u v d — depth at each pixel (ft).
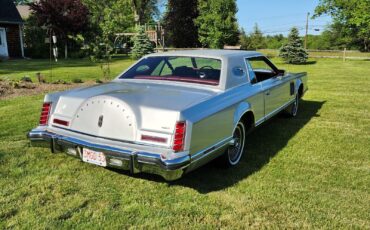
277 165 14.35
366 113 23.75
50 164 13.89
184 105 10.85
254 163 14.55
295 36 68.64
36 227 9.67
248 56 16.16
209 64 14.17
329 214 10.57
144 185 12.29
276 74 19.51
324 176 13.28
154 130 10.42
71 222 9.93
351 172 13.69
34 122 19.92
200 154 11.03
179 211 10.61
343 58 78.13
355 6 84.64
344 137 18.24
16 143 16.25
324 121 21.57
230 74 13.88
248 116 15.19
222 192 11.87
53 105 12.52
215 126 11.76
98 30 89.45
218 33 92.68
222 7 93.56
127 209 10.67
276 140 17.70
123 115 10.76
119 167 10.73
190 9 130.00
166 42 134.82
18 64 61.41
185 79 13.71
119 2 121.70
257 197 11.53
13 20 78.43
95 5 123.75
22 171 13.14
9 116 21.03
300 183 12.64
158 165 10.05
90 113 11.39
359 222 10.18
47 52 83.82
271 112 17.66
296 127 20.17
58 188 11.89
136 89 12.54
